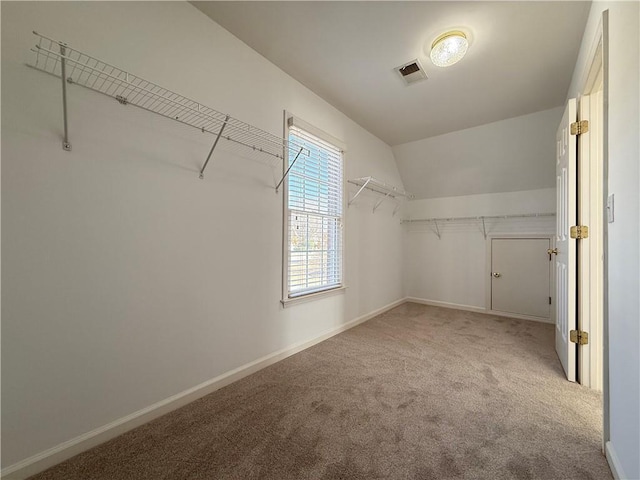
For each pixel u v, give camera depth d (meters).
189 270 1.67
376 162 3.65
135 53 1.44
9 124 1.09
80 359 1.27
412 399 1.70
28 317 1.14
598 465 1.20
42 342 1.17
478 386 1.86
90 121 1.29
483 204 3.85
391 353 2.41
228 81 1.87
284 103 2.28
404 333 2.95
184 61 1.64
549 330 3.06
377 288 3.71
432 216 4.28
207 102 1.75
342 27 1.81
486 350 2.48
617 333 1.14
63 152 1.22
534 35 1.84
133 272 1.44
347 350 2.48
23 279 1.12
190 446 1.32
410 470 1.18
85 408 1.29
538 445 1.32
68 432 1.24
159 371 1.54
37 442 1.16
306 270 2.56
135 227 1.44
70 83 1.23
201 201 1.73
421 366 2.16
